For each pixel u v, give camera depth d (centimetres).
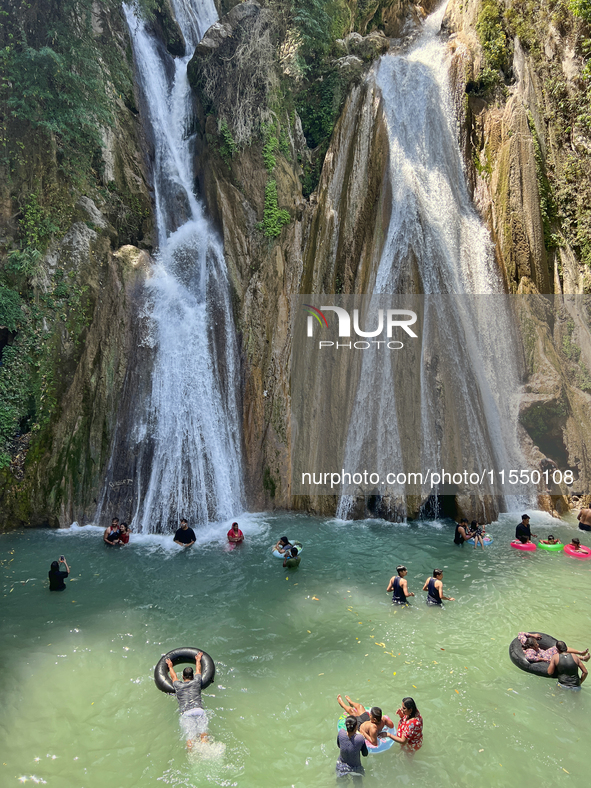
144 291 1848
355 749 708
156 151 2272
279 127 2081
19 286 1736
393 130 2127
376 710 767
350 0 2442
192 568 1368
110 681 912
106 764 734
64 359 1759
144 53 2316
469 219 2089
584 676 904
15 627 1072
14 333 1725
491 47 2192
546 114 2162
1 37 1752
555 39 2159
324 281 1972
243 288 1961
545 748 758
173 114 2386
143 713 837
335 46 2250
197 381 1817
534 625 1098
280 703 858
